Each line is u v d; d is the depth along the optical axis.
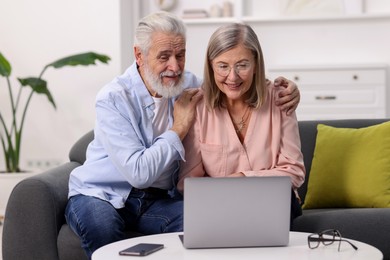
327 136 3.29
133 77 2.92
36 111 6.00
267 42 6.46
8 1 5.99
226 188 2.18
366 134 3.24
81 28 5.95
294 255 2.09
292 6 6.35
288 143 2.87
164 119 2.94
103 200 2.81
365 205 3.17
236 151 2.87
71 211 2.78
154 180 2.73
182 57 2.83
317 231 2.79
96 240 2.66
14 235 2.79
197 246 2.18
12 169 5.40
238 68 2.71
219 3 6.54
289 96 2.88
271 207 2.20
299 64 6.16
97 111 2.85
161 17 2.81
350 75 6.05
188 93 2.89
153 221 2.79
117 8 5.91
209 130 2.89
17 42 6.00
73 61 5.36
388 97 6.28
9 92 5.91
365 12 6.35
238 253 2.12
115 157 2.76
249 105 2.89
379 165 3.17
